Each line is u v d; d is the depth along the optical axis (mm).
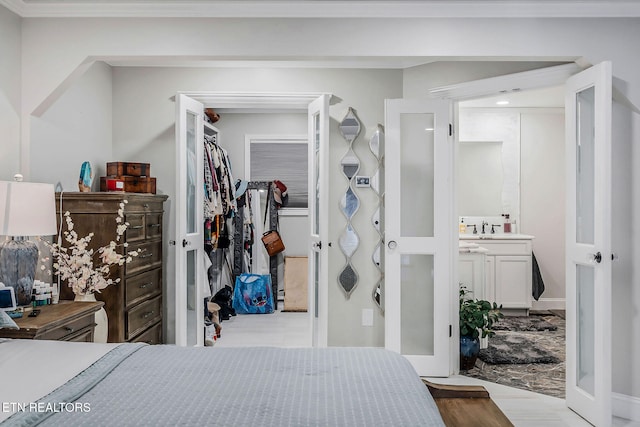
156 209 3939
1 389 1464
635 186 3004
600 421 2781
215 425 1243
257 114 6340
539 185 6145
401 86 4133
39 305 2682
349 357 1910
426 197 3771
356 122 4133
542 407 3150
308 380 1628
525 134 6129
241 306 5848
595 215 2816
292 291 6055
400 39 3061
